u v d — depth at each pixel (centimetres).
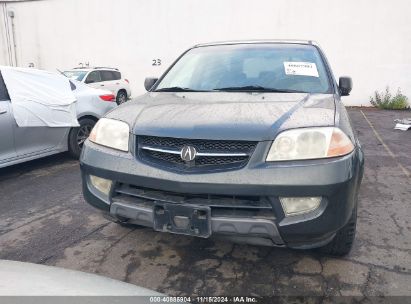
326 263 259
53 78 507
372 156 563
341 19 1175
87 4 1517
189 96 295
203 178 209
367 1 1136
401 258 265
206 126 221
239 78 324
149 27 1440
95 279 130
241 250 277
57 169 502
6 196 402
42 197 398
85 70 1273
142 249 281
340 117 243
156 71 1471
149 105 272
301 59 338
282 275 246
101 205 247
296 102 262
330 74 324
